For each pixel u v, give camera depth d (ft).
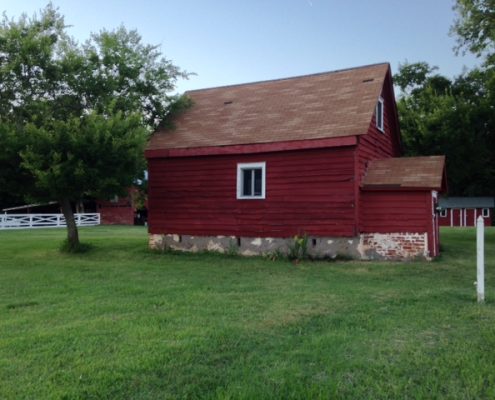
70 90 52.70
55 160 44.50
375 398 13.20
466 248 54.85
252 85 63.36
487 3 65.41
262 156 49.62
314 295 27.25
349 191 45.21
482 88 92.32
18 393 13.42
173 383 14.14
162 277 34.86
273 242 48.70
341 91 53.67
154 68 57.82
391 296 26.84
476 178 97.45
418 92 110.42
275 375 14.61
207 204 52.42
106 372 14.84
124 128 47.47
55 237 75.77
